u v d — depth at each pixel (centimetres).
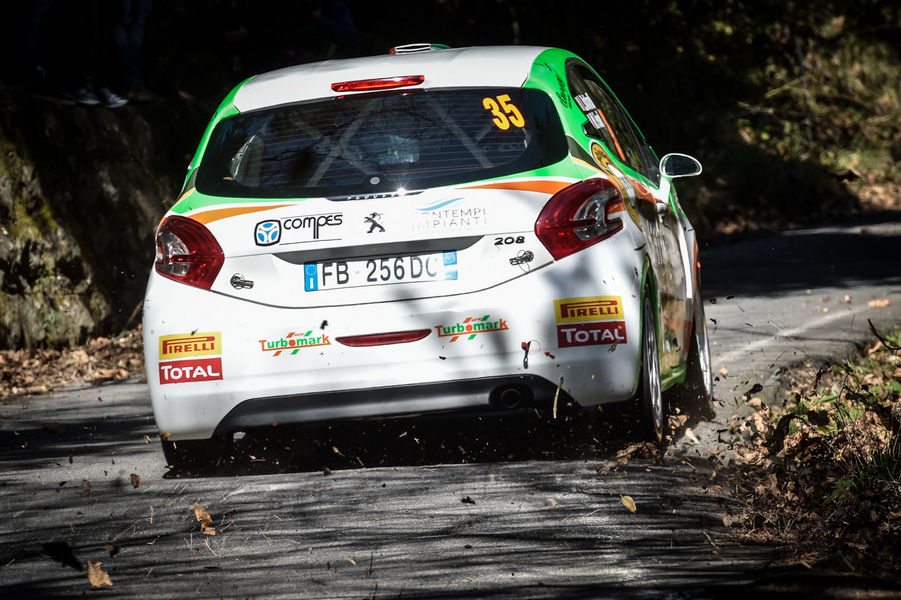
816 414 1581
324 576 1256
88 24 3988
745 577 1160
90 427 2395
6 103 3569
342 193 1761
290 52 4366
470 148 1788
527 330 1702
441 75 1886
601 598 1130
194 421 1753
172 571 1309
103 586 1259
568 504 1507
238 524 1509
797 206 6994
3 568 1357
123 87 3969
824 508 1350
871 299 3681
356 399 1719
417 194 1744
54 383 3066
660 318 1878
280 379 1727
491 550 1322
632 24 7631
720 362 2686
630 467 1706
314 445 2005
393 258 1727
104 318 3625
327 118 1852
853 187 7462
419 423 2108
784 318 3362
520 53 1975
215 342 1739
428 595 1173
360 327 1714
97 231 3691
